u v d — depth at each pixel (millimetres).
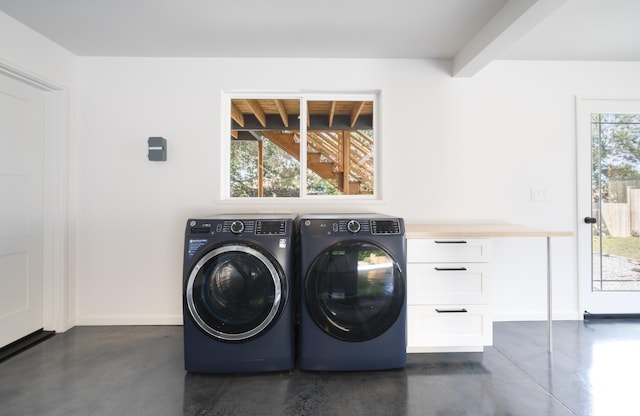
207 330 1785
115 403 1579
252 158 2908
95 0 1840
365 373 1853
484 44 2125
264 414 1504
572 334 2354
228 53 2518
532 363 1952
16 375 1825
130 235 2572
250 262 1810
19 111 2191
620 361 1969
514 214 2639
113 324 2564
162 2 1864
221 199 2615
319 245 1817
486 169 2633
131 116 2568
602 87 2654
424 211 2625
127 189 2572
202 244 1801
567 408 1533
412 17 2031
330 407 1553
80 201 2562
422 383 1750
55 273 2410
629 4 1848
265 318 1789
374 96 2705
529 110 2637
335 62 2605
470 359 2004
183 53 2516
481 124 2633
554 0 1612
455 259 2031
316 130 2980
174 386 1725
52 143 2404
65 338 2314
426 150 2625
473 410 1526
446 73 2629
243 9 1939
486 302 2033
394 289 1845
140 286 2578
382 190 2619
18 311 2201
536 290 2645
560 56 2561
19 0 1827
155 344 2225
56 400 1600
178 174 2584
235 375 1832
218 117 2594
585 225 2654
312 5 1904
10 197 2137
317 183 2922
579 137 2650
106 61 2559
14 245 2168
